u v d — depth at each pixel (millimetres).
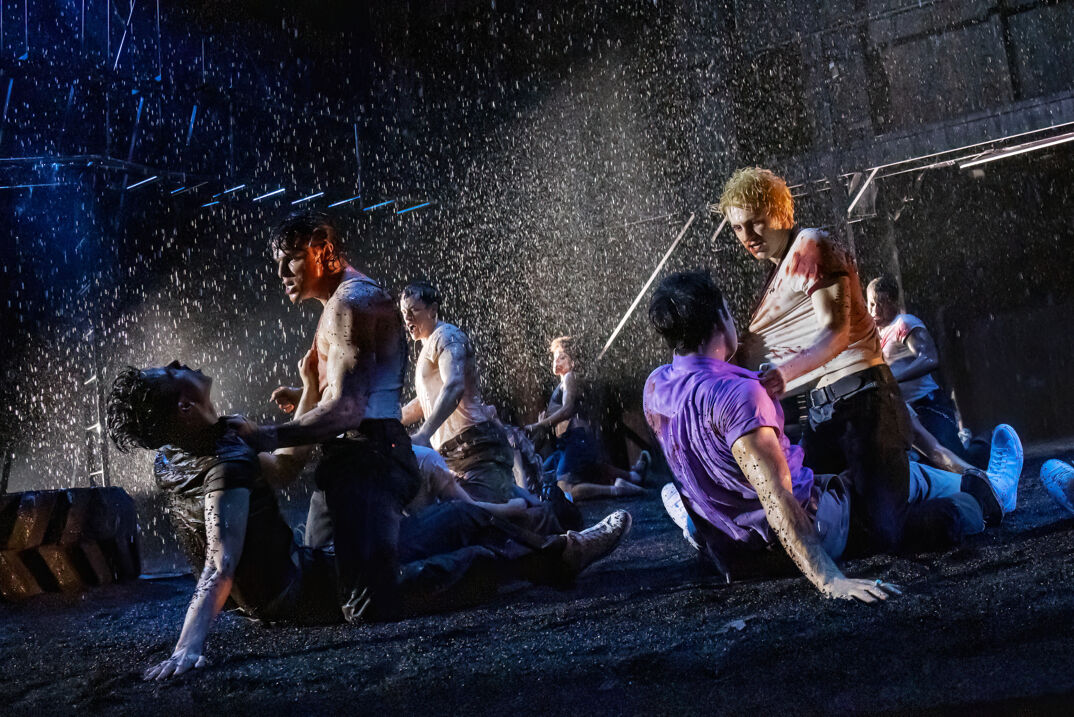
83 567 4621
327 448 3152
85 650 3004
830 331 3127
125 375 2883
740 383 2770
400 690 2078
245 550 2951
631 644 2213
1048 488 3354
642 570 3684
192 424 2883
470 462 4402
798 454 3014
